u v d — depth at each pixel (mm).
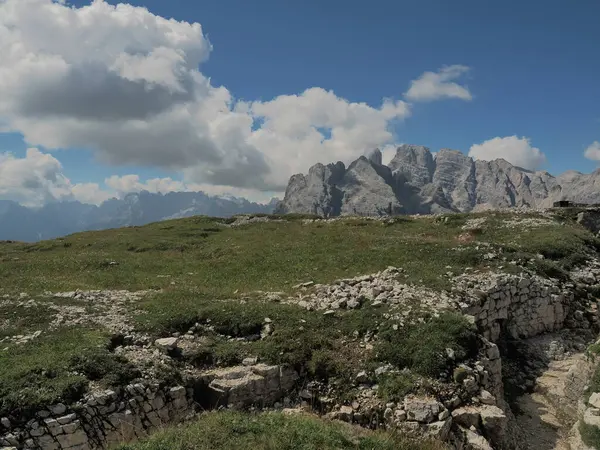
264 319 22844
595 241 43312
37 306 23984
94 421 14852
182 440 12742
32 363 16375
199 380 18484
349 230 52219
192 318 23125
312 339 21016
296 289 30719
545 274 33594
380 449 13352
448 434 16422
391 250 38219
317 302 25875
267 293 28688
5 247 55156
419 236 46531
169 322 22609
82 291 28453
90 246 52531
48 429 13938
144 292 29344
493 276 30172
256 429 13492
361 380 18906
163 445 12523
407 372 19156
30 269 38969
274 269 37344
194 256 44938
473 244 37656
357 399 18172
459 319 22188
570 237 41562
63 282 33094
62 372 16000
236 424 13773
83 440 14359
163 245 50125
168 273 37750
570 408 21891
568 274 35094
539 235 42594
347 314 23672
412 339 20891
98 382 16109
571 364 26312
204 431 13273
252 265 38812
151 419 16141
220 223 67438
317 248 42312
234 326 22609
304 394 18859
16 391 14531
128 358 18016
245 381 18219
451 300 25625
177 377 17953
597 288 34281
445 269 32094
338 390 18734
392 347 20453
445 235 47656
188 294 27750
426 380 18516
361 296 25344
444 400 17953
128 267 39531
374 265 35406
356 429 15477
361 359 20094
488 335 27219
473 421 17312
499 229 47031
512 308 29562
